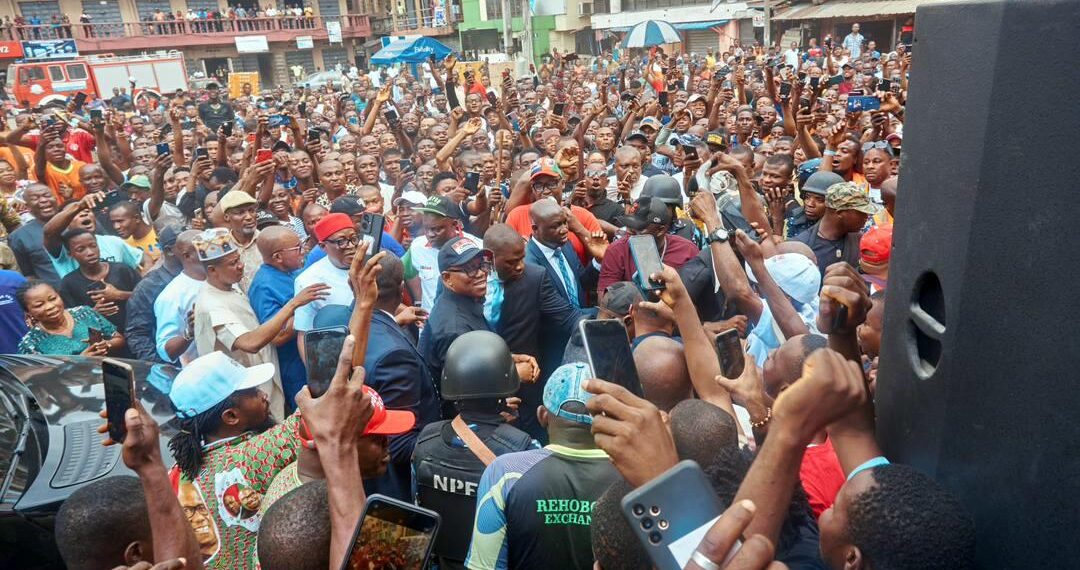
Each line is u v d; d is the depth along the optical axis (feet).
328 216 15.46
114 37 158.51
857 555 4.73
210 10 170.50
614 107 51.42
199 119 61.87
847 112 27.27
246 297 16.69
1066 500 3.60
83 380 14.97
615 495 5.67
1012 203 3.73
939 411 4.40
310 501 6.86
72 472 12.16
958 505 4.29
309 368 8.36
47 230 20.97
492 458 9.18
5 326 18.56
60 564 11.69
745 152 23.03
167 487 6.35
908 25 84.84
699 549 3.70
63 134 35.88
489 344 9.67
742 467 6.33
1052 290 3.57
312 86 123.65
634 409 5.40
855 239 16.31
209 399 9.75
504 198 24.70
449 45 174.19
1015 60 3.64
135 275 20.98
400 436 11.43
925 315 4.59
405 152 35.32
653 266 10.77
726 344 8.29
